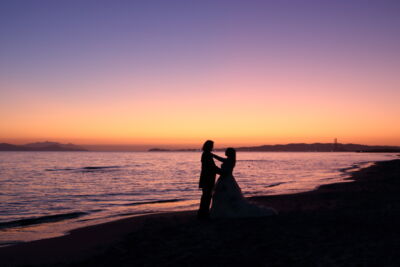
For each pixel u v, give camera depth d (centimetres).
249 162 8938
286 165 6825
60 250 721
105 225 1007
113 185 2777
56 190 2409
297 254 580
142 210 1451
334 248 608
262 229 790
